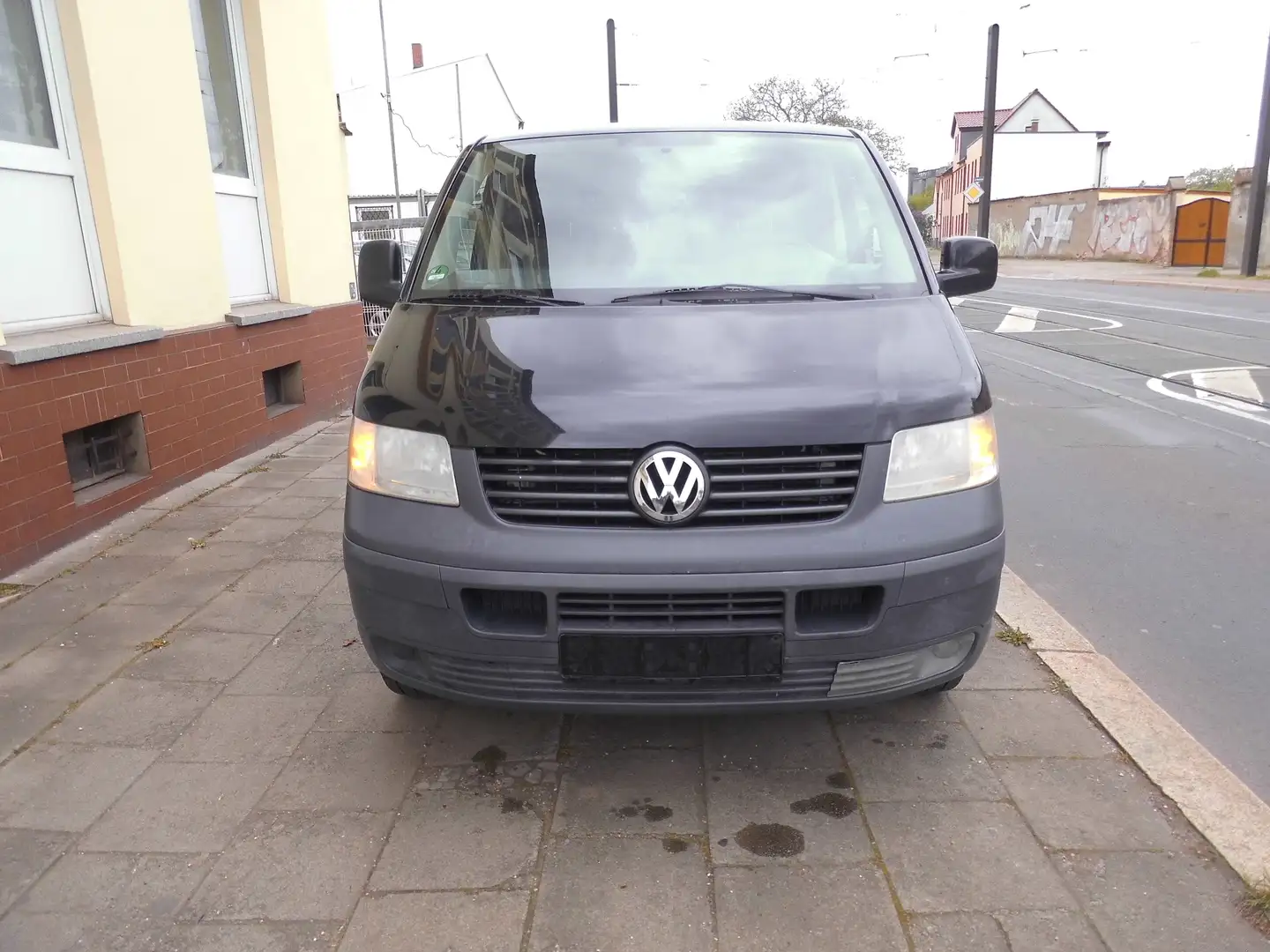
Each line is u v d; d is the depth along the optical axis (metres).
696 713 2.59
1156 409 8.27
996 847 2.53
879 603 2.52
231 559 4.71
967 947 2.20
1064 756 2.96
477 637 2.56
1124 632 3.96
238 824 2.69
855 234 3.44
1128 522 5.32
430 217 3.73
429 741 3.10
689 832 2.62
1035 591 4.38
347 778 2.90
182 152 6.02
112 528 5.15
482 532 2.53
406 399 2.72
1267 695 3.45
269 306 7.45
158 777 2.92
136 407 5.47
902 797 2.76
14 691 3.42
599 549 2.46
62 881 2.47
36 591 4.31
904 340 2.84
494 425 2.55
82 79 5.17
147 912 2.35
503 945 2.22
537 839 2.60
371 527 2.67
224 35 7.15
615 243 3.38
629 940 2.23
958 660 2.74
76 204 5.28
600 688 2.56
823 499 2.52
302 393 7.86
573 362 2.70
